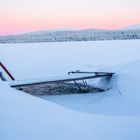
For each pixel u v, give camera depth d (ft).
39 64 79.71
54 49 162.09
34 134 11.48
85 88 37.42
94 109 25.95
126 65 40.37
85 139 11.76
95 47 167.94
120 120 16.22
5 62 85.35
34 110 15.30
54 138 11.37
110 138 12.84
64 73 58.34
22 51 148.05
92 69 59.41
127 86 32.81
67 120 14.25
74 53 119.96
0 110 14.55
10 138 10.75
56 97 32.24
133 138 13.07
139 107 26.27
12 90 21.53
